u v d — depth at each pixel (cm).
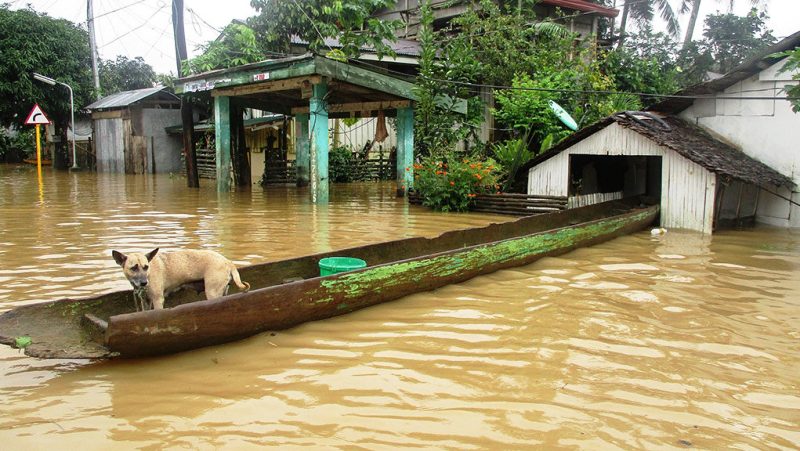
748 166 1123
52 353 401
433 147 1706
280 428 346
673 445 335
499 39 1944
